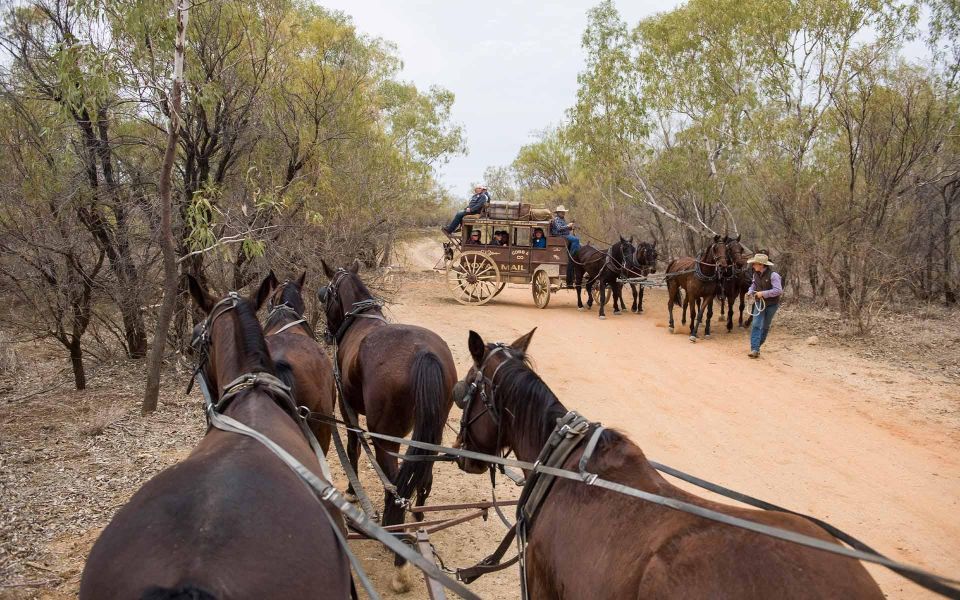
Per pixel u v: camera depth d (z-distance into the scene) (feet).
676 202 81.92
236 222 36.73
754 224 76.59
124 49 31.07
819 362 44.57
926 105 54.75
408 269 91.76
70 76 28.27
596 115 83.30
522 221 71.05
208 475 9.08
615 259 66.03
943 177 58.85
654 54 81.46
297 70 47.47
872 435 30.96
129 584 7.61
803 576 7.85
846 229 55.01
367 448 19.67
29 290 33.06
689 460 28.30
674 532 9.02
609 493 10.49
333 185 47.88
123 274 36.11
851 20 60.08
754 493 24.94
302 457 10.85
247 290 42.27
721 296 61.67
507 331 56.08
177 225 35.76
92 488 22.08
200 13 36.58
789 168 58.70
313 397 17.66
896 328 52.06
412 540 15.76
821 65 62.03
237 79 39.34
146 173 37.24
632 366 44.93
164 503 8.54
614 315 67.82
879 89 54.03
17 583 16.46
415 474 17.52
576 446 11.76
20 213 32.58
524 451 13.16
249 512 8.55
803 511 23.44
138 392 34.04
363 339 21.33
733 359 46.80
